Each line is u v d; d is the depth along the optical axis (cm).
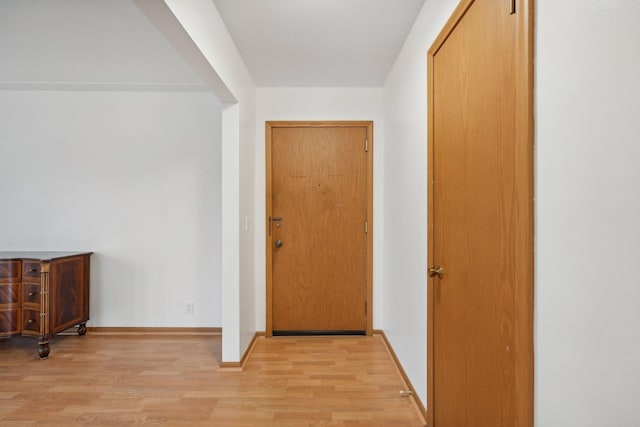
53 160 318
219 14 199
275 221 319
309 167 319
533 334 91
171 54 250
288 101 317
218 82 210
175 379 231
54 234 318
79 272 302
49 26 211
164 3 129
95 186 320
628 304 62
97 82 300
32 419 186
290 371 244
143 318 320
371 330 317
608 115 66
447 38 153
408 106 221
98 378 232
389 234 281
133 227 321
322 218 319
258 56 255
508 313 103
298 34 223
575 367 75
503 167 105
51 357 267
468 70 131
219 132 323
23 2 186
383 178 314
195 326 321
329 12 198
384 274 306
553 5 83
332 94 318
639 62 59
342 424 182
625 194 62
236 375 237
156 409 196
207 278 323
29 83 301
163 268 321
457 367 143
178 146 321
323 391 216
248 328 281
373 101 318
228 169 250
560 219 80
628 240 62
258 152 317
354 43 235
